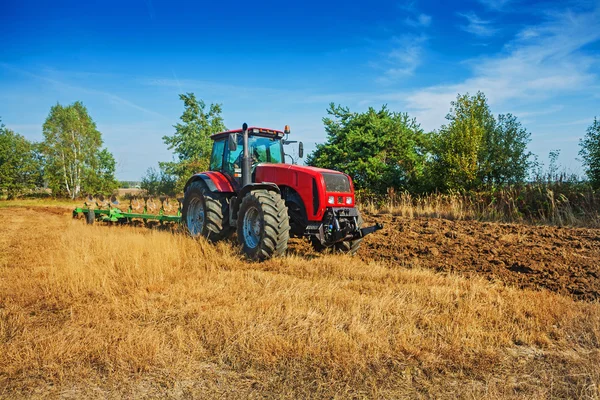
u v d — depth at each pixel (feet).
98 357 9.59
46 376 8.80
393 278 16.93
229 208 24.75
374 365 9.40
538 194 35.06
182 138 102.63
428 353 10.00
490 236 25.21
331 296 13.80
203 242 23.04
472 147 41.32
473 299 13.91
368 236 27.04
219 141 28.04
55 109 124.98
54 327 11.32
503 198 36.14
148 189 109.70
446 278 16.94
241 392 8.35
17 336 10.68
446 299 13.78
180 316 11.94
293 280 15.96
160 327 11.28
